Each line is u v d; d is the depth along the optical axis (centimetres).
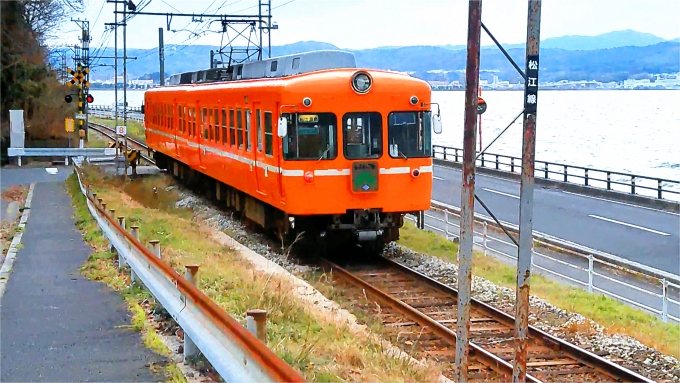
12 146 3747
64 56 6022
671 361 1060
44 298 1081
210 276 1238
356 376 810
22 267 1316
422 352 1065
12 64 4109
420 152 1617
